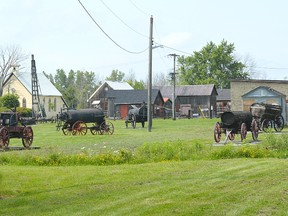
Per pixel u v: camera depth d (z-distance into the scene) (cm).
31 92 8281
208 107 9481
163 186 1165
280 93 4188
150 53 4188
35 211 937
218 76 11325
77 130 3731
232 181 1224
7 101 7288
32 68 7825
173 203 970
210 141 2644
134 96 8738
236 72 11412
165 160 1769
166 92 9738
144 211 910
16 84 8338
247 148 1870
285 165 1510
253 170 1412
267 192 1061
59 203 1004
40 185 1234
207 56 11481
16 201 1030
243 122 2611
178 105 9669
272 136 2002
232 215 873
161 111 8819
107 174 1391
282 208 916
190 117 8438
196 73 11575
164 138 2944
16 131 2581
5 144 2502
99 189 1152
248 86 4603
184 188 1132
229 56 11362
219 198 1009
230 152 1828
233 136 2780
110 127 4125
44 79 9075
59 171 1477
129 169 1488
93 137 3297
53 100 8944
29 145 2628
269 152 1842
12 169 1543
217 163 1595
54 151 2070
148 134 3525
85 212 916
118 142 2698
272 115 3431
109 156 1738
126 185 1196
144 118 4856
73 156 1748
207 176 1312
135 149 2088
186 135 3238
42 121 6569
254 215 871
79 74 15062
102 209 936
